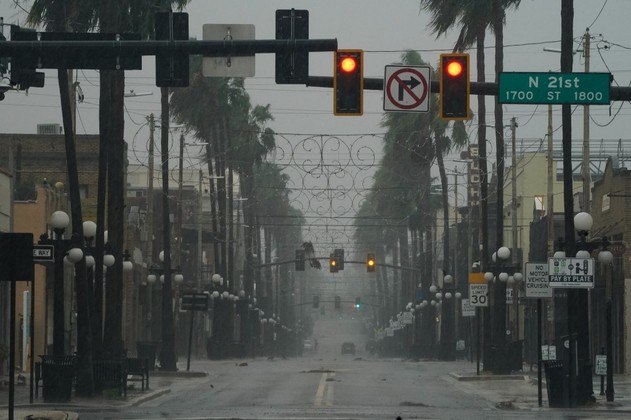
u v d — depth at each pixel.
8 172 111.88
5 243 47.31
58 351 76.19
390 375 127.94
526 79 63.25
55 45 54.84
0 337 111.25
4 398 79.75
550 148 128.00
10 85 57.66
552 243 126.62
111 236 91.75
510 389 100.56
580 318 76.31
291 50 54.94
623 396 85.88
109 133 84.69
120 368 80.56
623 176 132.25
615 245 116.25
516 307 165.00
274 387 101.25
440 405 78.38
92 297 84.75
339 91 59.44
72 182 76.62
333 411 69.12
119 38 55.84
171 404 78.69
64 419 57.75
